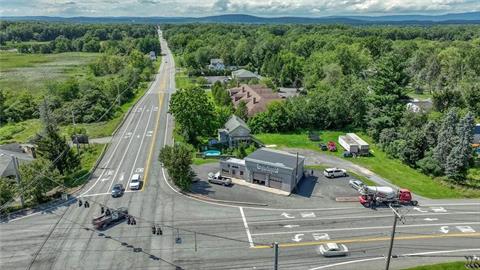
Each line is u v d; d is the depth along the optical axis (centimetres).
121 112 10744
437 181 6569
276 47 19700
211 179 6253
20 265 4119
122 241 4584
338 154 7725
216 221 5078
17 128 9550
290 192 5919
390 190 5641
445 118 7069
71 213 5238
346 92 9619
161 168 6819
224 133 8100
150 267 4112
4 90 12462
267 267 4156
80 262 4184
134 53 17775
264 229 4903
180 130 8494
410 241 4703
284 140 8550
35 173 5444
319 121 9412
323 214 5300
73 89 11781
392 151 7594
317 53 16525
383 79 8781
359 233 4850
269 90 11075
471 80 12362
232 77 15112
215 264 4188
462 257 4403
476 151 7612
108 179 6359
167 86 14475
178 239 4591
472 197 5962
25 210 5316
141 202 5572
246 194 5872
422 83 14175
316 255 4391
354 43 17800
